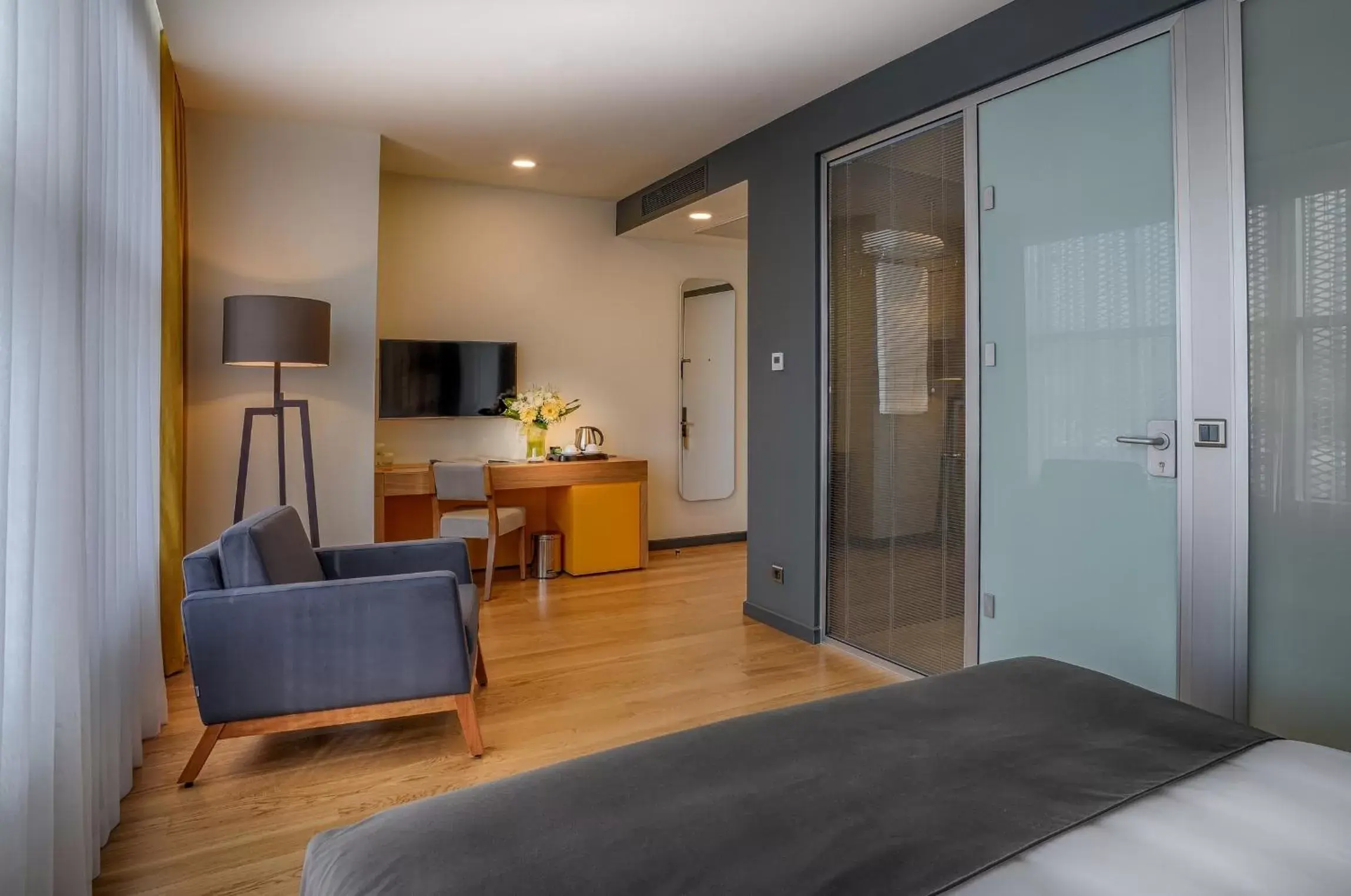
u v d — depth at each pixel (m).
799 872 0.89
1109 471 2.51
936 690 1.49
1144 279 2.40
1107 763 1.17
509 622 4.08
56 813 1.57
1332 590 2.01
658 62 3.27
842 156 3.61
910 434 3.26
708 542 6.29
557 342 5.52
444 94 3.60
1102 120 2.52
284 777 2.35
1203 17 2.24
